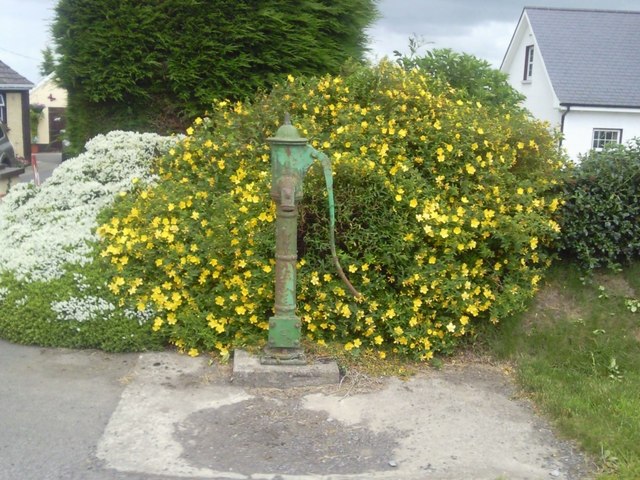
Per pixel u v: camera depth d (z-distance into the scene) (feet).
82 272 17.33
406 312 16.62
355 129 18.24
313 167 16.33
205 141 20.11
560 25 79.92
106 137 23.40
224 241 16.52
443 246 16.79
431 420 14.02
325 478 11.87
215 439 13.08
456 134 18.13
